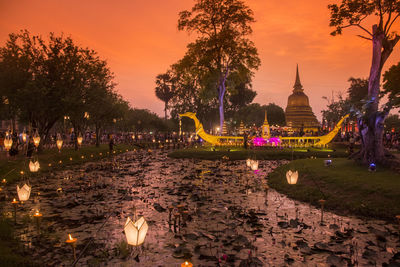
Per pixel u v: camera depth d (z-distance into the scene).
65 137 38.78
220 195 9.46
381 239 5.38
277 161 21.94
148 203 8.19
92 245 5.01
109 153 27.44
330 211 7.73
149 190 10.22
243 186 11.19
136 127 80.56
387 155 12.41
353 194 8.56
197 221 6.47
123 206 7.83
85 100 23.11
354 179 9.89
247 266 4.08
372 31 13.45
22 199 7.28
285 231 5.84
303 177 11.73
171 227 6.07
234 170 16.38
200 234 5.52
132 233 4.04
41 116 21.73
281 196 9.57
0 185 11.08
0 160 16.33
